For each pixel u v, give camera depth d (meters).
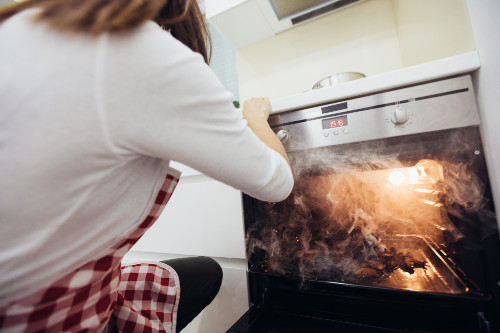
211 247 0.83
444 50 0.67
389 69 1.06
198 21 0.44
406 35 0.95
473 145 0.52
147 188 0.34
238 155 0.32
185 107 0.27
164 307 0.61
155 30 0.27
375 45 1.09
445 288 0.53
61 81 0.23
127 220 0.33
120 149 0.26
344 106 0.61
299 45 1.23
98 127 0.24
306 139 0.65
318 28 1.19
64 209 0.26
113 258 0.37
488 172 0.51
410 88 0.55
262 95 1.31
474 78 0.53
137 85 0.25
